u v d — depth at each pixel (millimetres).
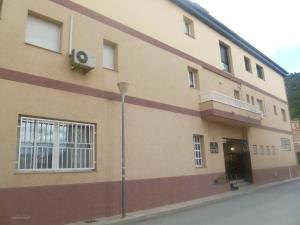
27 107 9758
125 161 12336
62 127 10703
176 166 14742
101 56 12430
